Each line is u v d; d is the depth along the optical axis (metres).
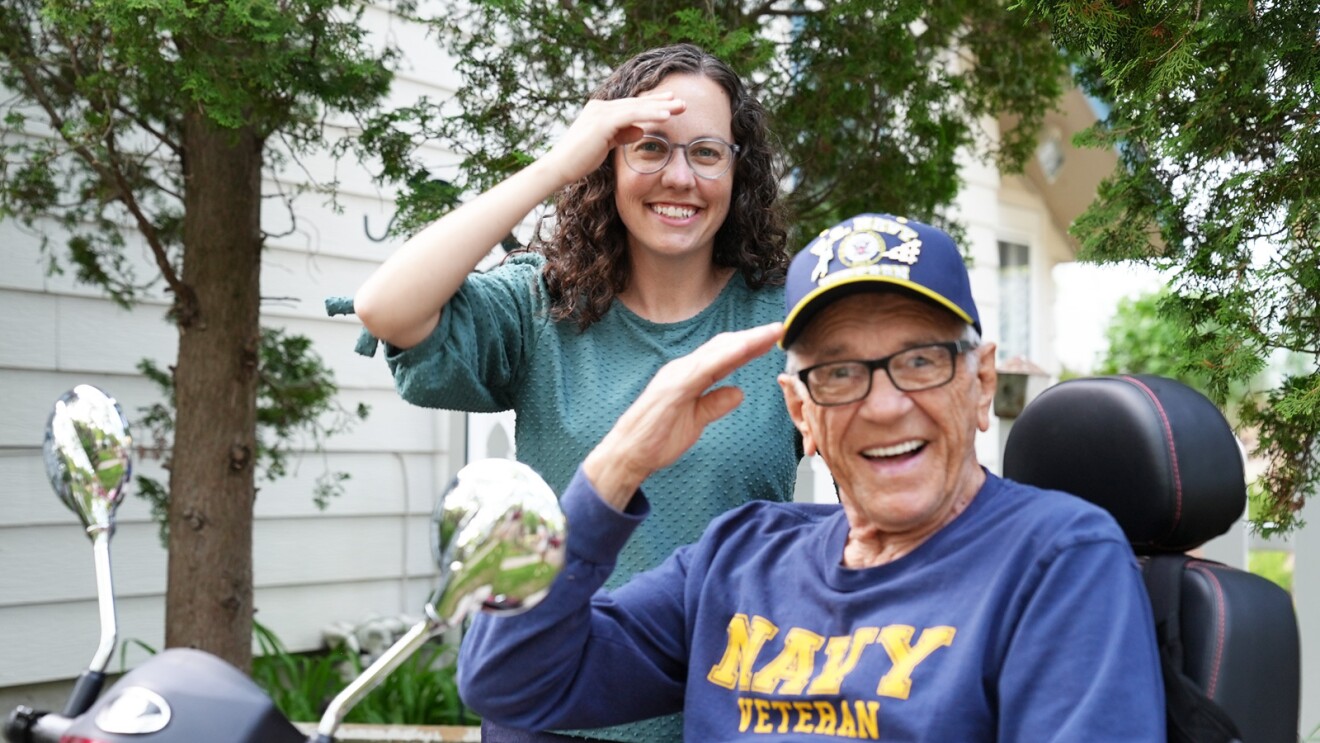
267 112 3.22
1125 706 1.47
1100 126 2.98
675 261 2.25
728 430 2.15
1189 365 2.63
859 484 1.70
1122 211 2.74
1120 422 1.79
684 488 2.13
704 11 3.61
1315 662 3.96
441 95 5.00
